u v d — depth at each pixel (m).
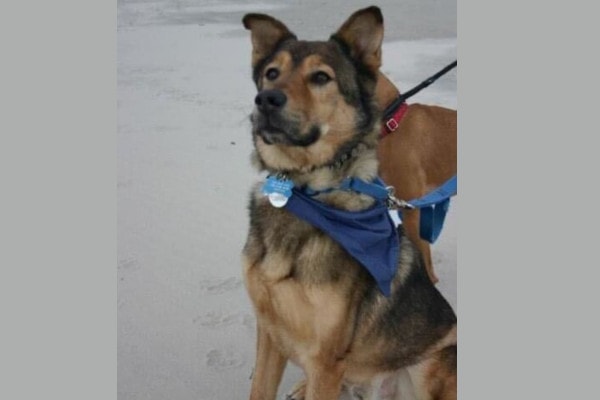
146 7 6.52
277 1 6.59
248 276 1.54
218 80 3.83
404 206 1.60
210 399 1.68
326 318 1.48
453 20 5.18
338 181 1.52
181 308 1.92
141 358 1.77
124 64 4.27
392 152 1.84
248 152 2.75
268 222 1.53
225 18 5.76
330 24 5.23
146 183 2.50
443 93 3.22
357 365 1.57
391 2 6.15
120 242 2.18
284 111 1.46
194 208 2.35
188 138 2.92
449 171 1.94
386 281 1.50
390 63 3.83
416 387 1.65
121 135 2.97
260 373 1.59
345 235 1.48
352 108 1.52
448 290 2.00
